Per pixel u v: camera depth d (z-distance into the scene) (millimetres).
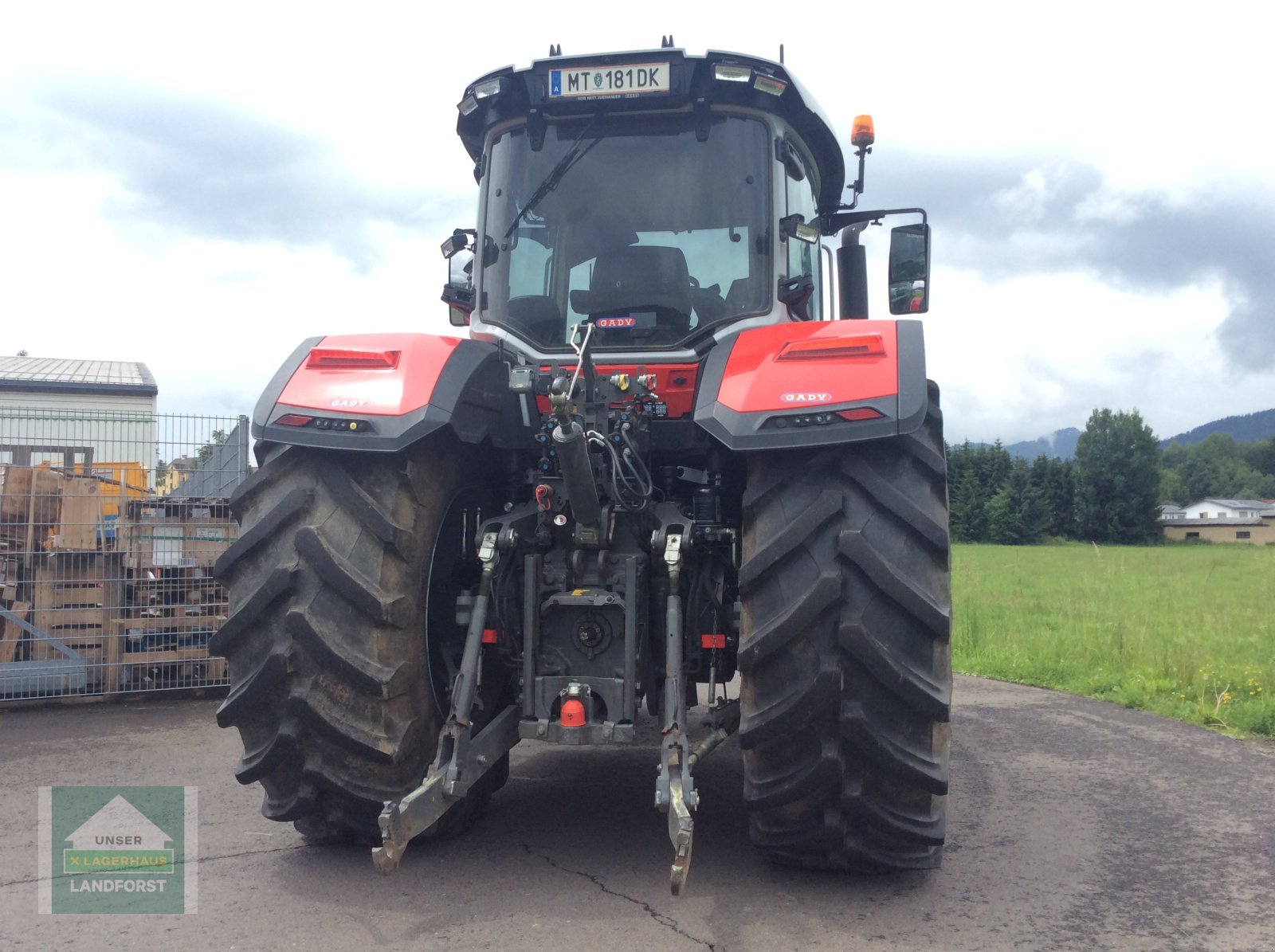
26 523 7410
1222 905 3223
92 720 6543
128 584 7590
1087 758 5277
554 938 2906
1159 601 14555
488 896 3230
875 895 3262
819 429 2996
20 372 21328
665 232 3873
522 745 5582
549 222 3963
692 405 3779
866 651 2912
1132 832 4008
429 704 3447
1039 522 73125
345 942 2893
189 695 7520
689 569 3539
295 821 3568
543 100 3881
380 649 3219
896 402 2986
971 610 12102
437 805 3092
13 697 7008
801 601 2975
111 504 7598
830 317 5148
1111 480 77750
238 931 2977
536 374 3650
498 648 3607
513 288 3984
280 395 3379
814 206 4629
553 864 3531
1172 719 6363
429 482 3447
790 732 3018
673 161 3906
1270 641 9078
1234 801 4453
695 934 2938
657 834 3889
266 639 3240
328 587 3211
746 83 3781
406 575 3307
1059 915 3131
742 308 3803
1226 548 58000
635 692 3385
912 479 3098
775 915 3090
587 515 3377
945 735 3100
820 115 4227
